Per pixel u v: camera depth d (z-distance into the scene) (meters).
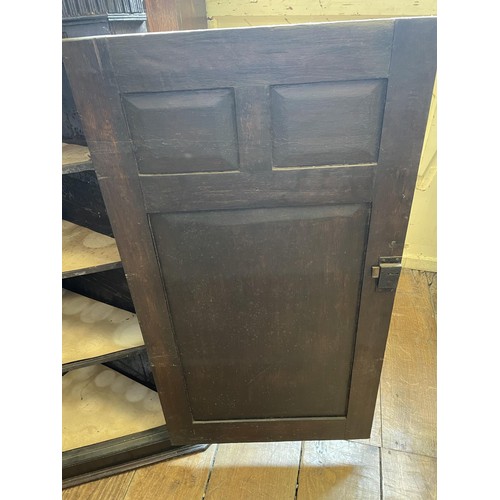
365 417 1.07
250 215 0.77
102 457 1.12
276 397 1.05
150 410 1.21
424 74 0.63
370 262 0.82
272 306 0.89
